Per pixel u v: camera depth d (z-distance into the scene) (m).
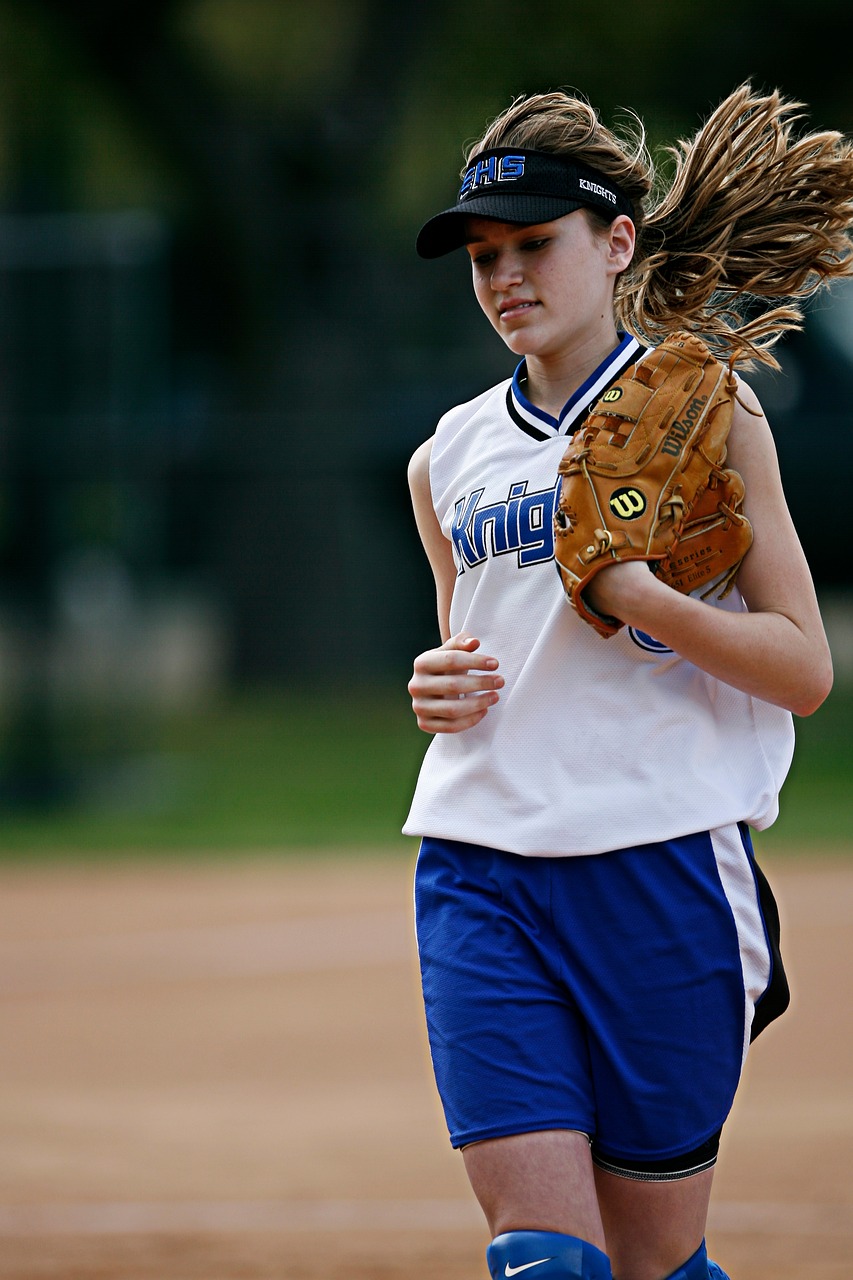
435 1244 16.30
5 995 30.75
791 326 10.80
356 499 80.62
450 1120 9.52
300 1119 21.95
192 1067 25.16
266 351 74.44
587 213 9.96
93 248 61.31
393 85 76.69
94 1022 28.48
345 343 73.94
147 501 76.25
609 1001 9.57
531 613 9.88
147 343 63.59
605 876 9.62
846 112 72.31
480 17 72.88
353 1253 16.05
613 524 9.35
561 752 9.74
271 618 82.25
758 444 9.82
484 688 9.88
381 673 81.81
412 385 73.12
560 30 71.75
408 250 73.94
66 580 70.44
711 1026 9.62
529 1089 9.32
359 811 55.66
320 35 77.75
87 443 61.88
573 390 10.22
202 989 30.98
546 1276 8.91
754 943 9.82
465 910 9.84
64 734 64.00
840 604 86.00
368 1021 28.33
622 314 10.99
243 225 75.00
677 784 9.65
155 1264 15.64
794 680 9.56
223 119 76.12
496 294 9.99
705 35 70.94
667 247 10.73
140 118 75.94
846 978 30.72
